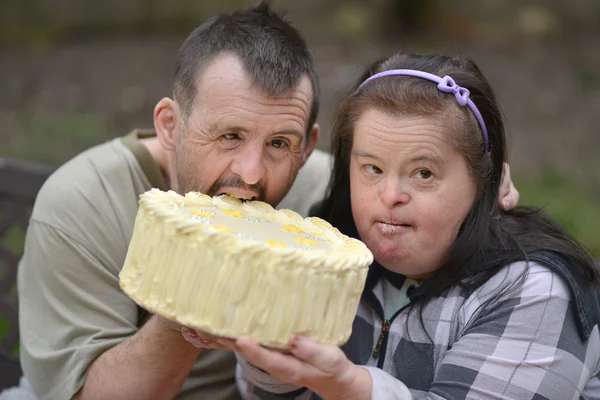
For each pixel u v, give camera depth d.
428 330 3.06
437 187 2.91
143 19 13.59
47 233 3.44
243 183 3.12
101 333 3.32
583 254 3.12
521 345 2.88
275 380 3.27
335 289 2.54
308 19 13.84
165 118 3.41
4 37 12.85
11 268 4.61
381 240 2.97
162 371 3.09
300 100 3.13
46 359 3.36
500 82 11.82
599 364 3.18
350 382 2.61
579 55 13.04
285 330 2.49
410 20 13.98
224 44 3.13
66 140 9.41
